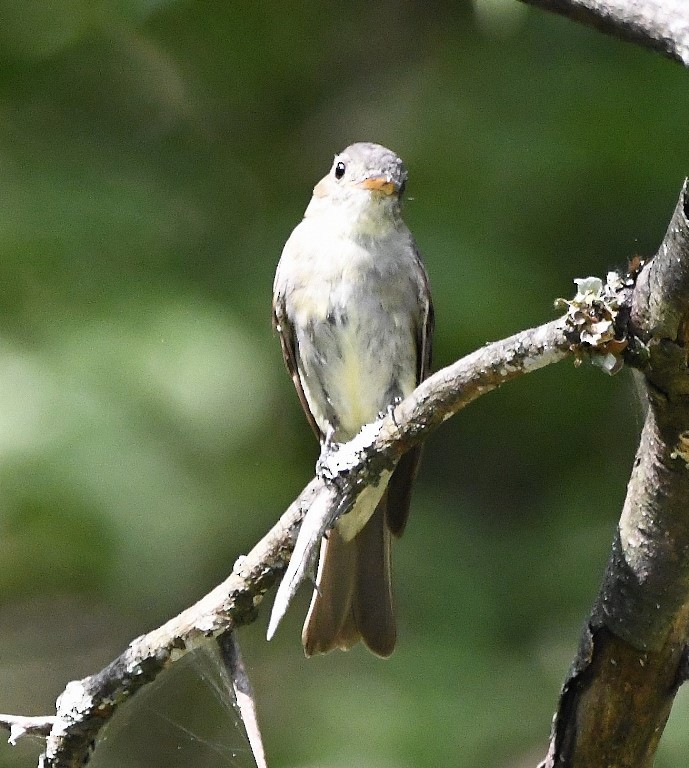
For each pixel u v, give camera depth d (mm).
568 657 9438
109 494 9461
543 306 10352
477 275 10281
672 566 4602
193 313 9938
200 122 11664
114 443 9477
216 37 11469
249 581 5270
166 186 11148
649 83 10867
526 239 10734
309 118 11711
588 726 4930
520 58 11250
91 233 10469
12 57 11195
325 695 9516
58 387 9516
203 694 10570
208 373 9609
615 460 10867
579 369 10938
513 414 11195
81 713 5426
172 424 9578
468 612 9859
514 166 10789
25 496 9352
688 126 10719
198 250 10797
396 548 10297
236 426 9711
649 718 4887
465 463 11242
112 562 9797
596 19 4156
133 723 10438
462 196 10805
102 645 11188
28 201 10539
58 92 11367
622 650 4801
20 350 9750
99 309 9969
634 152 10719
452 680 9352
